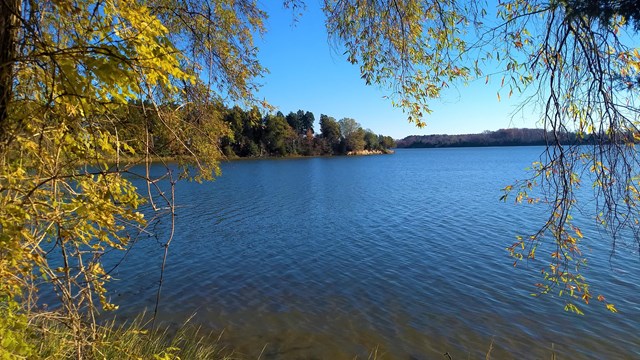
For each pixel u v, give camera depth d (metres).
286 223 21.38
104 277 2.83
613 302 10.07
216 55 5.38
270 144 106.25
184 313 9.85
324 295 11.09
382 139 164.38
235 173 59.34
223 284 11.95
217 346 8.27
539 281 11.66
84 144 2.60
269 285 11.90
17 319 2.41
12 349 2.26
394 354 8.11
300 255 15.09
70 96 2.16
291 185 41.53
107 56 2.06
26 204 2.32
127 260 14.12
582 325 9.08
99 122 2.61
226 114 5.82
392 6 4.33
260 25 5.56
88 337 2.89
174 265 13.73
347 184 42.53
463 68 4.28
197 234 18.56
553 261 13.17
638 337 8.56
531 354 8.09
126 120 2.86
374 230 19.28
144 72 2.23
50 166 2.39
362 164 85.25
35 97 2.43
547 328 9.02
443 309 10.06
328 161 97.81
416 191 35.47
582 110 3.17
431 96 4.72
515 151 177.00
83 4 2.31
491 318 9.55
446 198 30.23
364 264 13.80
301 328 9.15
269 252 15.52
